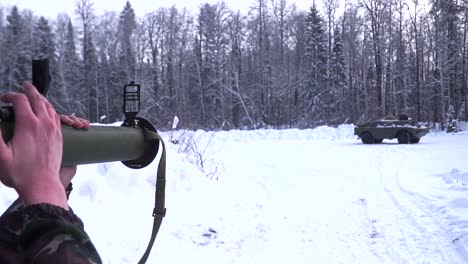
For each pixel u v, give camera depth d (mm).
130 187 7441
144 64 62156
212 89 56656
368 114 49594
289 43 60156
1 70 55688
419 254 6125
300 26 59281
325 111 55031
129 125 1362
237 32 59219
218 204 8508
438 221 7551
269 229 7434
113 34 65812
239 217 7961
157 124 18688
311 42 57031
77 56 64375
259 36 57344
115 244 5691
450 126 38906
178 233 6574
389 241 6730
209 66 58375
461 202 8344
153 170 8211
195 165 11555
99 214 6227
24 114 936
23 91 988
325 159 18078
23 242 913
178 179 8922
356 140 30734
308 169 14766
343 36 58250
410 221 7734
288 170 14453
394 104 50094
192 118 51344
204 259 5918
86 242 969
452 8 44438
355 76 55750
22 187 920
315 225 7695
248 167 15047
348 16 58812
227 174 12688
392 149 22312
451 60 44750
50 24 67750
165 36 62219
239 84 55438
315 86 55250
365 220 7953
